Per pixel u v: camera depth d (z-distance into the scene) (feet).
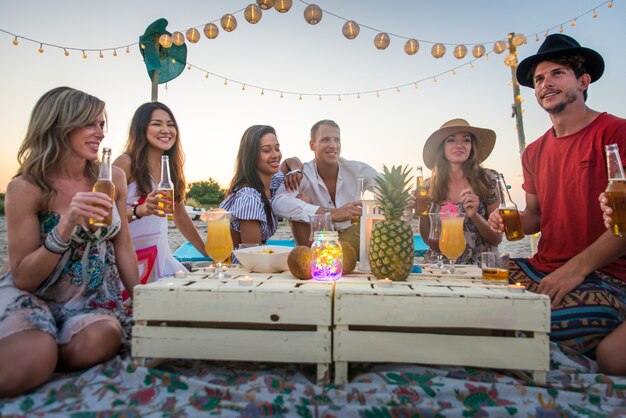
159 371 5.91
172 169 11.41
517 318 5.82
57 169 7.14
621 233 6.48
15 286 6.53
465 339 5.94
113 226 7.54
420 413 5.26
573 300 7.39
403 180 7.02
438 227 8.75
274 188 12.62
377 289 6.07
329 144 12.90
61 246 6.29
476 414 5.26
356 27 17.44
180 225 12.10
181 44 17.88
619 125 8.20
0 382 5.38
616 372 6.44
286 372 6.39
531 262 9.50
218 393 5.59
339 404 5.50
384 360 5.94
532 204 10.07
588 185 8.43
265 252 7.89
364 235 8.17
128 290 8.15
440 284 6.68
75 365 6.30
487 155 12.17
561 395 5.69
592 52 8.61
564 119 8.92
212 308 5.99
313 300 5.94
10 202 6.66
